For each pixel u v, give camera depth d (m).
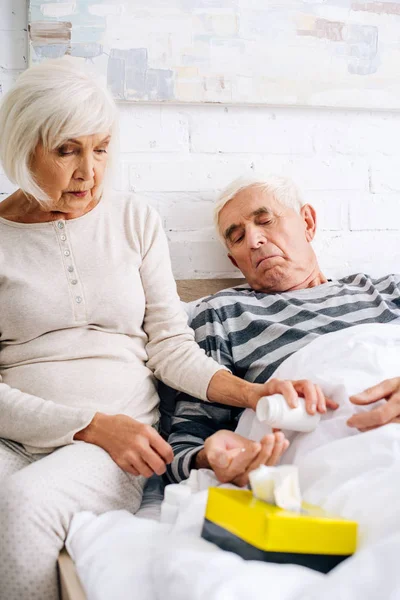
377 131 1.94
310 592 0.72
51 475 1.07
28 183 1.29
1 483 1.05
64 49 1.70
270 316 1.55
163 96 1.77
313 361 1.29
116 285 1.37
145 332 1.45
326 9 1.86
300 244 1.66
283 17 1.83
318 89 1.86
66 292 1.33
